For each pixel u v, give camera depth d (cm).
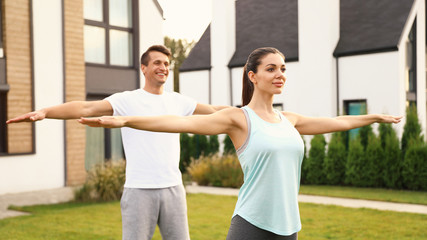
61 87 1069
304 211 701
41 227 587
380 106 1393
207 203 791
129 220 312
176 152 332
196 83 1833
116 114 315
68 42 1077
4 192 958
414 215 665
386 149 1002
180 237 327
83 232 559
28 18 1009
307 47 1502
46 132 1038
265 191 215
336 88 1475
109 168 874
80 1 1101
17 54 992
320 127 251
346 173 1057
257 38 1770
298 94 1545
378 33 1441
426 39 1731
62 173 1068
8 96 973
